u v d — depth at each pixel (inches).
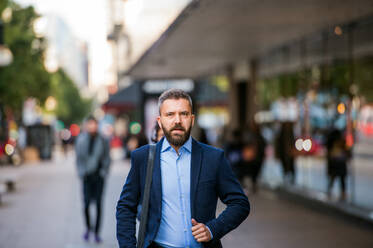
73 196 572.1
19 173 898.7
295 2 364.8
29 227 384.8
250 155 571.2
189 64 813.9
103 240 333.4
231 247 308.5
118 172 880.9
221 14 405.1
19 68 1040.2
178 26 452.1
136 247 124.6
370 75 396.2
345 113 431.8
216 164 126.2
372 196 381.1
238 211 123.4
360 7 380.5
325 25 464.1
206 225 120.6
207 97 1085.8
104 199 532.7
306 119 522.6
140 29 584.4
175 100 124.2
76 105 3508.9
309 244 313.6
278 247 306.5
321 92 486.0
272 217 413.7
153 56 687.7
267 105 658.8
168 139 124.9
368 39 407.2
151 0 506.9
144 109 1179.3
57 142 2375.7
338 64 458.3
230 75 845.8
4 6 989.8
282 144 595.5
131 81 1171.3
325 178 472.4
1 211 466.3
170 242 124.0
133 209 128.7
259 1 359.3
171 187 125.1
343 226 372.5
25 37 1040.2
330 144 458.6
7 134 1138.7
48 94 1213.7
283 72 607.5
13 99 1048.8
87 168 323.0
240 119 823.1
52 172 920.3
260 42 575.5
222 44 589.0
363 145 392.8
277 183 608.1
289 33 512.4
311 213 432.1
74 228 378.3
